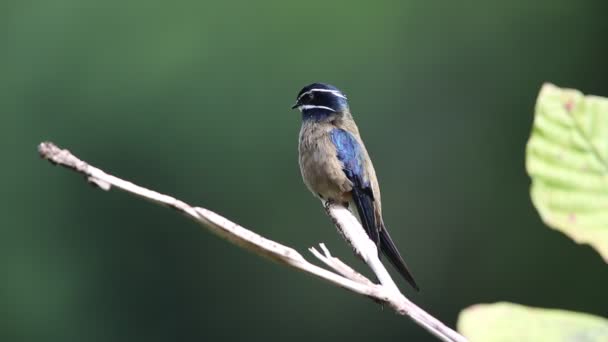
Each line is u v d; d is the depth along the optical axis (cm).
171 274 2156
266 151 2114
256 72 2145
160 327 2189
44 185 2194
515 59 2177
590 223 108
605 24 2178
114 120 2145
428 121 2130
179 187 2122
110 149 2147
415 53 2156
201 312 2134
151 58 2167
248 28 2164
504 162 2078
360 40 2162
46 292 2184
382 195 2031
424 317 188
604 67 2186
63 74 2184
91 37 2181
